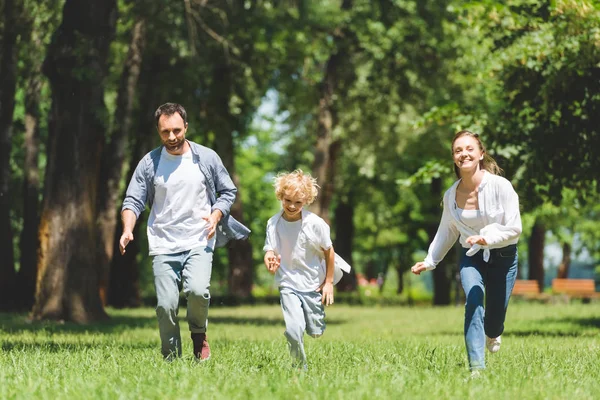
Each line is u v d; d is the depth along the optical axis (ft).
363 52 114.52
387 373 26.16
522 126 62.28
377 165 134.72
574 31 55.83
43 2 84.53
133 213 29.07
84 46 71.41
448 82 116.78
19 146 122.93
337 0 118.21
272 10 97.86
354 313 106.11
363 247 224.12
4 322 71.10
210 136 125.08
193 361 28.30
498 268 28.07
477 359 26.91
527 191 63.26
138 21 86.22
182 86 102.06
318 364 29.53
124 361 30.22
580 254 217.15
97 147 74.54
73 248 73.15
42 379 25.11
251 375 25.79
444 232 28.94
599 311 102.22
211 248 29.58
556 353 35.86
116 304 116.67
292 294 27.63
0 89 93.81
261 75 101.91
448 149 127.95
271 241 27.61
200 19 91.30
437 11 105.81
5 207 98.48
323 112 121.60
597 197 67.46
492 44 64.23
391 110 121.70
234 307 120.16
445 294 157.58
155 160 29.50
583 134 60.90
